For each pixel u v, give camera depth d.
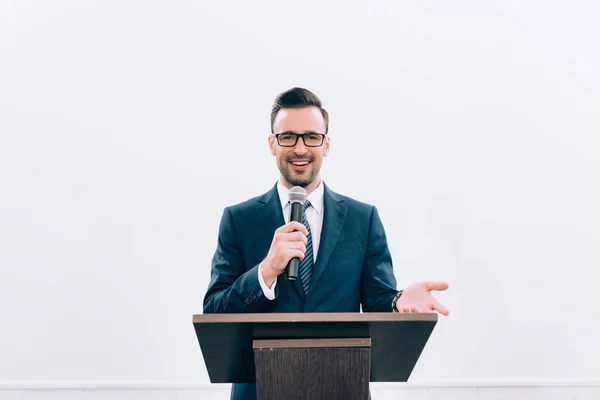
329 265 1.80
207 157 2.43
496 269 2.36
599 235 2.40
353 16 2.56
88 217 2.34
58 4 2.51
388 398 2.26
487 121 2.48
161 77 2.48
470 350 2.30
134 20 2.53
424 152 2.45
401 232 2.38
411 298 1.31
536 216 2.41
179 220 2.37
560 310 2.34
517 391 2.28
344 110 2.48
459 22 2.56
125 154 2.41
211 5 2.55
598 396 2.28
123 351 2.26
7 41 2.47
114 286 2.30
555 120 2.49
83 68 2.47
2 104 2.41
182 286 2.32
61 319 2.26
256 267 1.44
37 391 2.21
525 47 2.55
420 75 2.52
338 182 2.41
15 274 2.28
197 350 2.27
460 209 2.40
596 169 2.46
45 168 2.37
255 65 2.52
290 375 1.09
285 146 1.94
